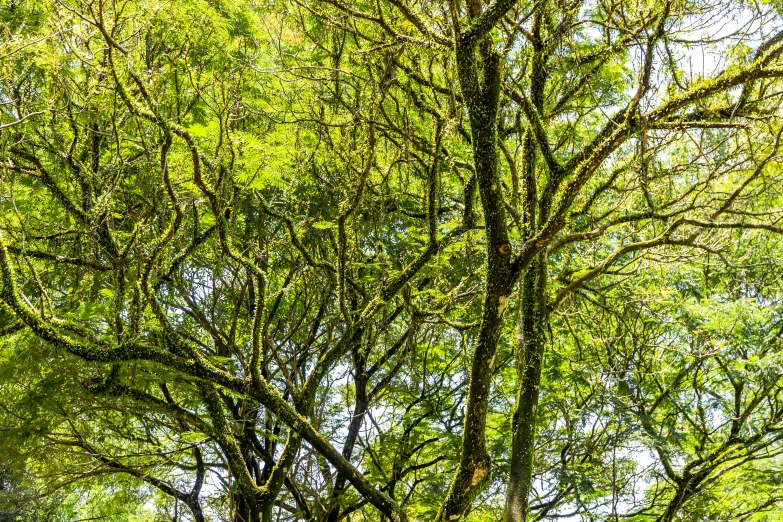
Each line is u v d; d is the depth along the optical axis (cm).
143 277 799
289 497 1251
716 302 1223
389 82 925
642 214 860
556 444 1330
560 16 974
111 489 1352
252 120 1040
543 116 912
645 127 746
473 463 782
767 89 810
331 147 1016
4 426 878
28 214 1023
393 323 1386
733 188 889
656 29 762
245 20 1025
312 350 1257
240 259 834
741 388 1288
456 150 1135
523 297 909
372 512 1269
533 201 923
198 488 1181
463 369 1377
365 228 1143
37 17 846
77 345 757
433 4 877
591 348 1258
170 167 886
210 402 895
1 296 746
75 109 856
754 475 1280
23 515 1350
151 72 788
